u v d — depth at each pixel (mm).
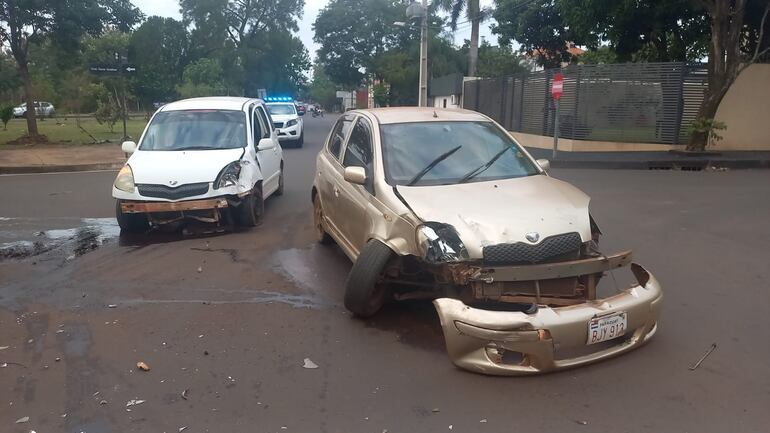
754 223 8758
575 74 19844
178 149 8766
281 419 3717
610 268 4434
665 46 21234
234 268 6789
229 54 50625
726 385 4062
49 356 4594
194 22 50594
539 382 4109
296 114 23062
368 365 4410
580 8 20625
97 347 4742
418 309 5457
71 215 9758
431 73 48875
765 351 4570
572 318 3988
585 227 4586
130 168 8195
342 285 6191
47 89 59906
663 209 9883
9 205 10641
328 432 3572
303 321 5242
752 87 17859
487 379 4156
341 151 6688
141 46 48250
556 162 16406
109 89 46469
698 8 17750
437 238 4426
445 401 3895
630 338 4406
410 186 5180
